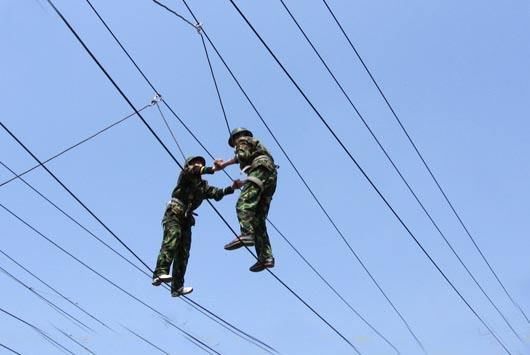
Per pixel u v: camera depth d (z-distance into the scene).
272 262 11.48
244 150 11.55
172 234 11.55
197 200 11.79
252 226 11.14
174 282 11.88
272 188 11.60
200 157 12.05
